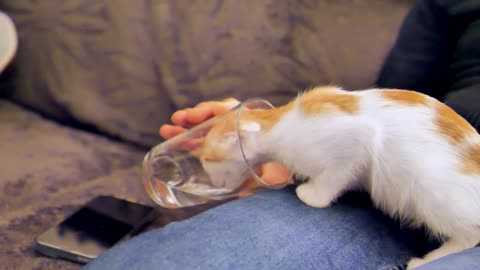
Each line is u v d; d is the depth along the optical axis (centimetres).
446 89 94
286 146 81
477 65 89
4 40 115
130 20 112
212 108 92
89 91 113
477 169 77
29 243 89
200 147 82
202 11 109
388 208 81
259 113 83
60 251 87
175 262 71
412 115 79
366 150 78
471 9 91
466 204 76
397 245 78
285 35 105
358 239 77
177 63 110
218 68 108
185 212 96
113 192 100
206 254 72
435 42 95
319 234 76
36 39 117
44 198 97
